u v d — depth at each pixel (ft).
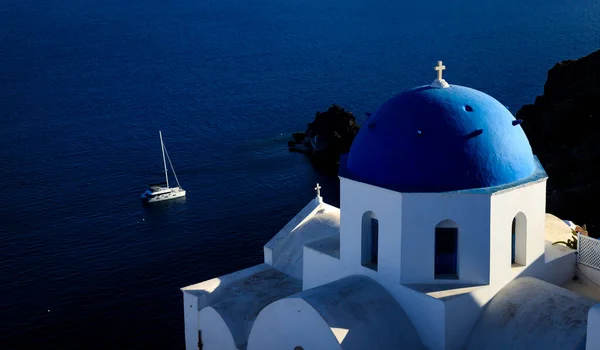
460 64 403.54
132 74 414.00
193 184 246.47
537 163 96.07
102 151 281.33
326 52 447.01
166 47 485.56
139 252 197.16
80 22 579.89
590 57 271.28
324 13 577.84
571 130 252.21
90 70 426.10
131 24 568.41
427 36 480.64
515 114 304.30
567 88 268.00
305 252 104.53
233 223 214.69
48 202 233.76
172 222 216.13
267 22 556.51
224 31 531.09
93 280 181.68
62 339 156.56
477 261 89.71
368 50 447.01
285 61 429.38
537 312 85.87
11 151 283.18
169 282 179.83
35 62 451.12
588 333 76.28
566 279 98.17
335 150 267.80
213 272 184.75
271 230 209.36
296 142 284.20
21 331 159.84
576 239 101.55
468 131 89.61
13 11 628.69
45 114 335.47
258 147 282.97
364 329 88.58
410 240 89.86
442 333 87.81
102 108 343.67
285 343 93.86
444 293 88.63
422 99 92.32
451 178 88.53
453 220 88.94
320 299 90.38
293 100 346.13
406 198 88.69
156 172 258.57
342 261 98.63
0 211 226.79
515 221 93.15
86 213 224.74
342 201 96.84
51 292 176.14
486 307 89.76
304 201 231.50
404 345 89.71
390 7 588.09
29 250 200.13
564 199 210.18
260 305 106.73
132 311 166.40
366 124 95.55
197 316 109.60
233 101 348.38
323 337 88.33
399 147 90.27
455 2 592.19
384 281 92.99
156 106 344.28
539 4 575.79
